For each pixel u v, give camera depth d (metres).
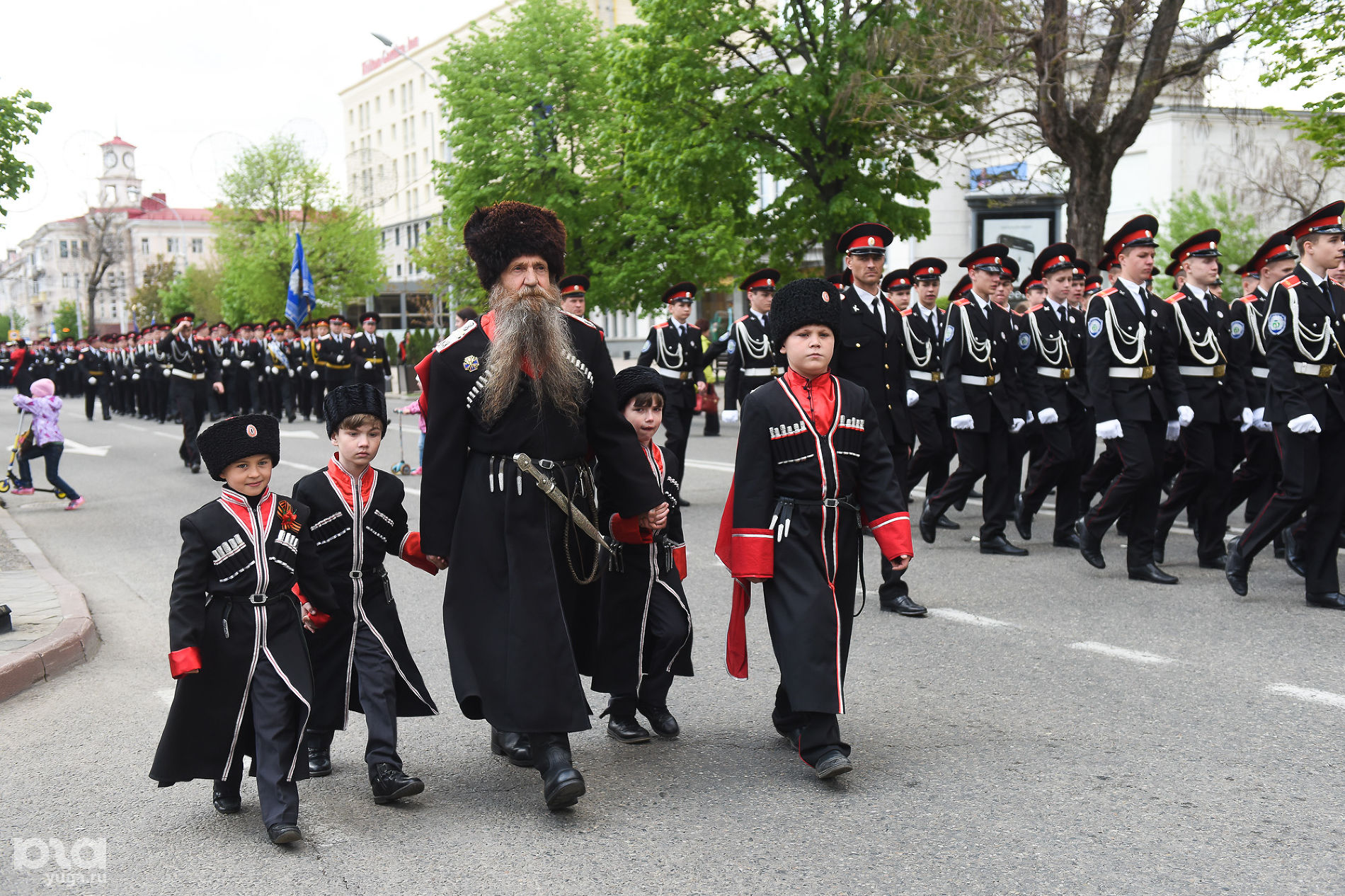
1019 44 15.05
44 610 7.26
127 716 5.56
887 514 4.50
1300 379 6.82
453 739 5.09
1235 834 3.85
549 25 29.61
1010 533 9.90
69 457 18.30
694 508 11.47
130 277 87.19
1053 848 3.77
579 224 28.22
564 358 4.17
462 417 4.24
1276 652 5.99
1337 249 6.75
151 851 3.97
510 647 4.09
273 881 3.70
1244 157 24.97
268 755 4.00
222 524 4.12
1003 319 8.86
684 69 19.39
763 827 4.01
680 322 11.95
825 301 4.51
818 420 4.48
